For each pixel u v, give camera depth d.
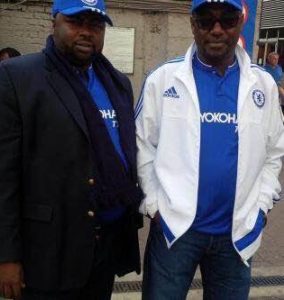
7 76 2.10
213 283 2.57
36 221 2.16
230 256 2.47
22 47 7.40
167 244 2.41
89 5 2.17
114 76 2.43
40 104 2.10
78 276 2.23
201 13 2.29
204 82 2.38
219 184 2.35
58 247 2.19
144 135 2.47
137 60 7.66
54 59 2.17
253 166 2.41
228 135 2.34
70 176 2.14
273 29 18.06
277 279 4.19
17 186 2.15
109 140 2.25
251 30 5.96
